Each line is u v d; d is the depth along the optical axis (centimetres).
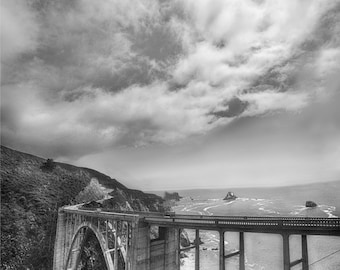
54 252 6431
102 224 6412
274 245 9312
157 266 3856
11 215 7000
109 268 4494
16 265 6016
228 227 2903
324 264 6706
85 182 11125
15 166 9650
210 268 7475
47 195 8631
